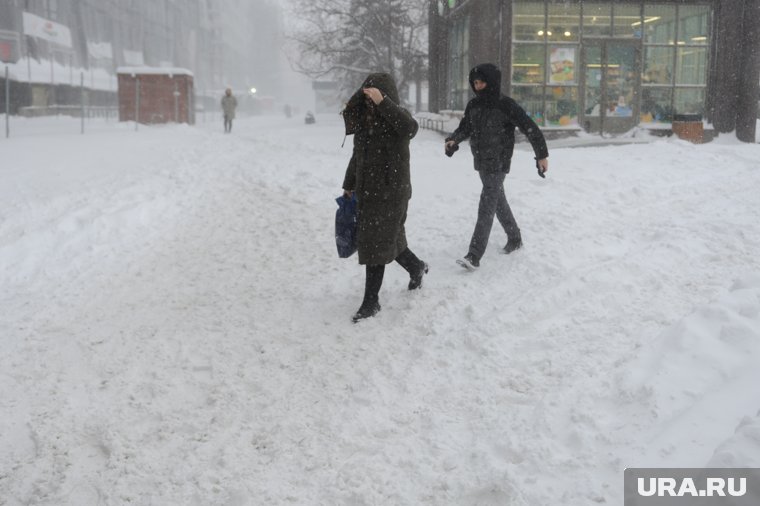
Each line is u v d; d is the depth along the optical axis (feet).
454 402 13.69
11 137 69.41
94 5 237.25
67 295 21.72
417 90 139.85
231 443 13.17
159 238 27.25
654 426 11.24
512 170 36.96
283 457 12.50
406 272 21.67
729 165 37.35
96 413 14.69
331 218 28.35
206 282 22.49
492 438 12.10
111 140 64.13
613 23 64.39
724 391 11.63
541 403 12.75
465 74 77.56
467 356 15.52
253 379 15.75
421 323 17.62
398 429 13.03
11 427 14.32
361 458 12.10
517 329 16.40
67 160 45.14
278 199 31.78
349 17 116.67
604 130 65.46
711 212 25.55
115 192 33.50
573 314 16.78
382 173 17.79
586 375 13.66
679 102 65.77
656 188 31.24
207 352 17.34
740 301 14.52
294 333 18.06
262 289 21.48
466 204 28.78
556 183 31.73
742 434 9.51
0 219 28.66
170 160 45.96
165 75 117.50
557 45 64.34
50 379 16.28
